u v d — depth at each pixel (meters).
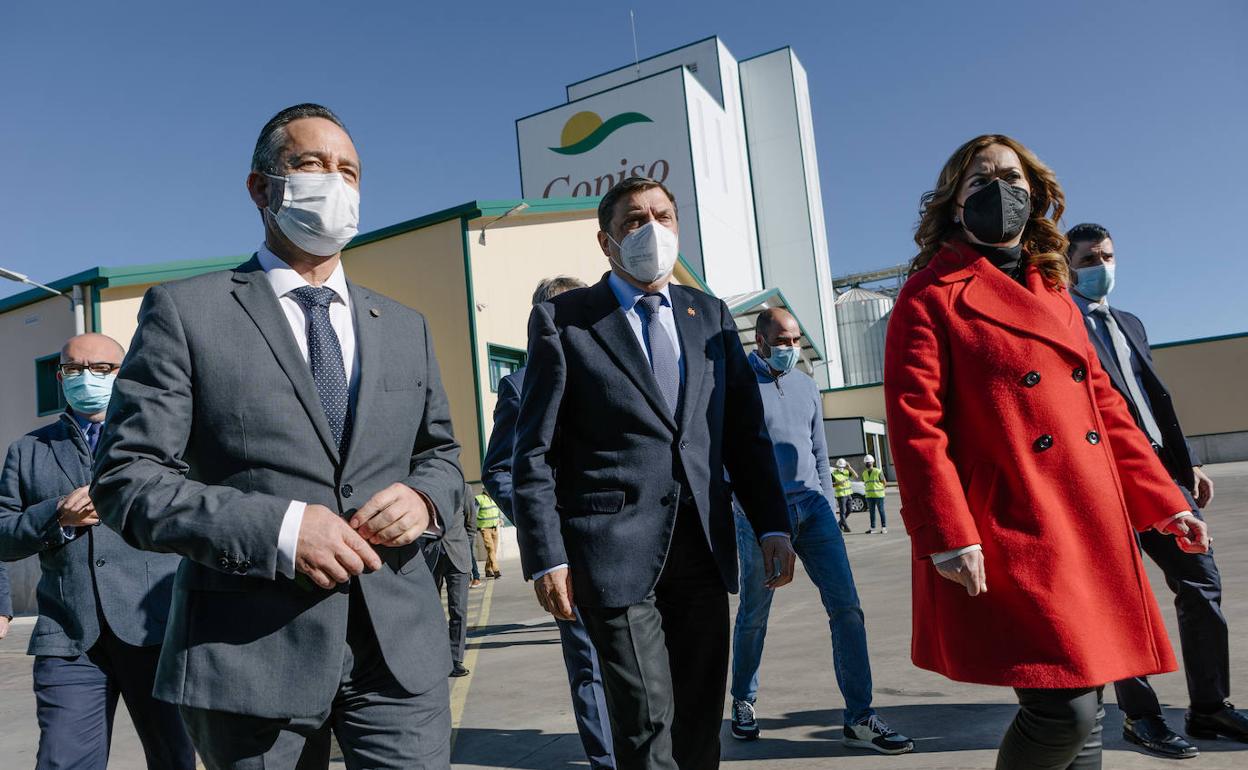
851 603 3.84
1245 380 37.75
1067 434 2.20
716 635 2.53
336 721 1.81
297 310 1.90
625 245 2.61
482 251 17.59
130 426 1.68
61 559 2.82
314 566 1.59
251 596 1.69
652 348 2.62
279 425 1.75
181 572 1.75
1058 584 2.08
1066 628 2.04
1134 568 2.15
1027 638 2.07
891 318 2.41
